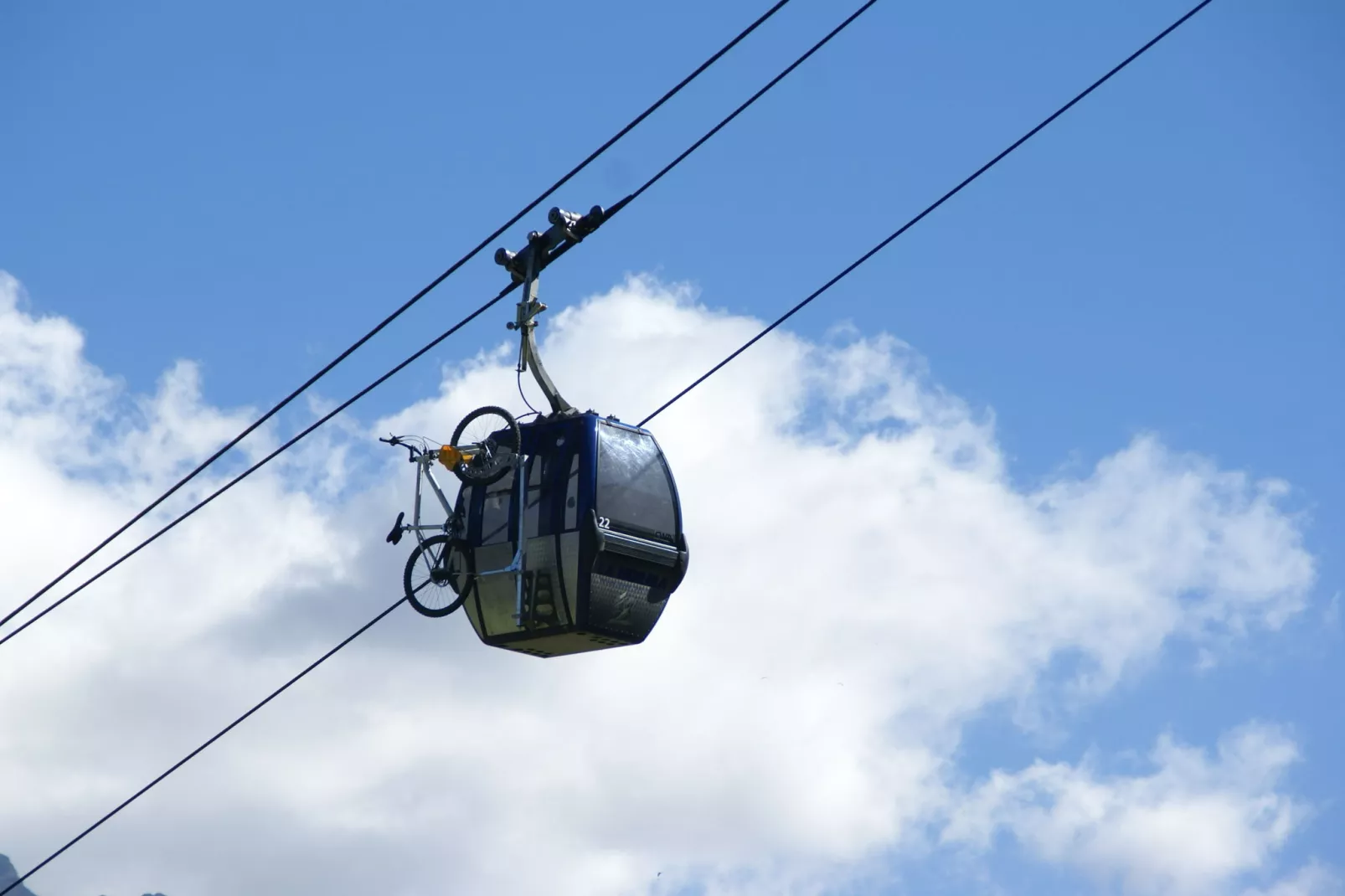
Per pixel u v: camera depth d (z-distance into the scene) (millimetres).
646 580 35562
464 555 35688
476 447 35500
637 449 36094
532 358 36062
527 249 36312
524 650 36531
